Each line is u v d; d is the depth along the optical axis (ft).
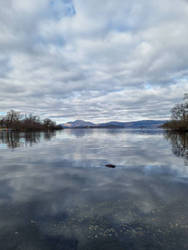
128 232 9.38
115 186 16.78
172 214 11.27
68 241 8.70
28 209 12.10
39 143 63.21
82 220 10.61
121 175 20.65
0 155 35.47
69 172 22.09
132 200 13.51
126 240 8.72
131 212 11.57
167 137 92.68
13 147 49.75
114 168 24.11
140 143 61.57
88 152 39.47
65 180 18.79
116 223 10.25
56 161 29.12
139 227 9.84
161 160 29.45
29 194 14.87
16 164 26.89
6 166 25.57
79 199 13.75
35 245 8.42
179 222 10.31
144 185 17.04
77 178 19.51
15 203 13.08
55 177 19.92
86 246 8.31
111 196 14.30
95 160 29.86
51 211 11.78
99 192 15.23
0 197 14.28
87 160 29.89
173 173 21.35
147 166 25.20
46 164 26.86
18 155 35.40
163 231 9.43
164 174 20.94
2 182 18.17
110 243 8.51
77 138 94.38
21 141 72.33
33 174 21.21
